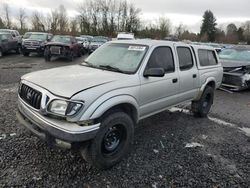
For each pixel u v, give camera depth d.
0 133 4.53
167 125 5.61
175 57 4.97
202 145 4.71
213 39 89.56
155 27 70.19
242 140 5.10
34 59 17.16
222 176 3.71
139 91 4.02
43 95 3.32
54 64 14.92
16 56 18.61
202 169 3.86
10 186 3.14
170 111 6.62
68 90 3.27
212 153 4.42
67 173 3.49
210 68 6.21
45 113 3.28
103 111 3.33
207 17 91.00
